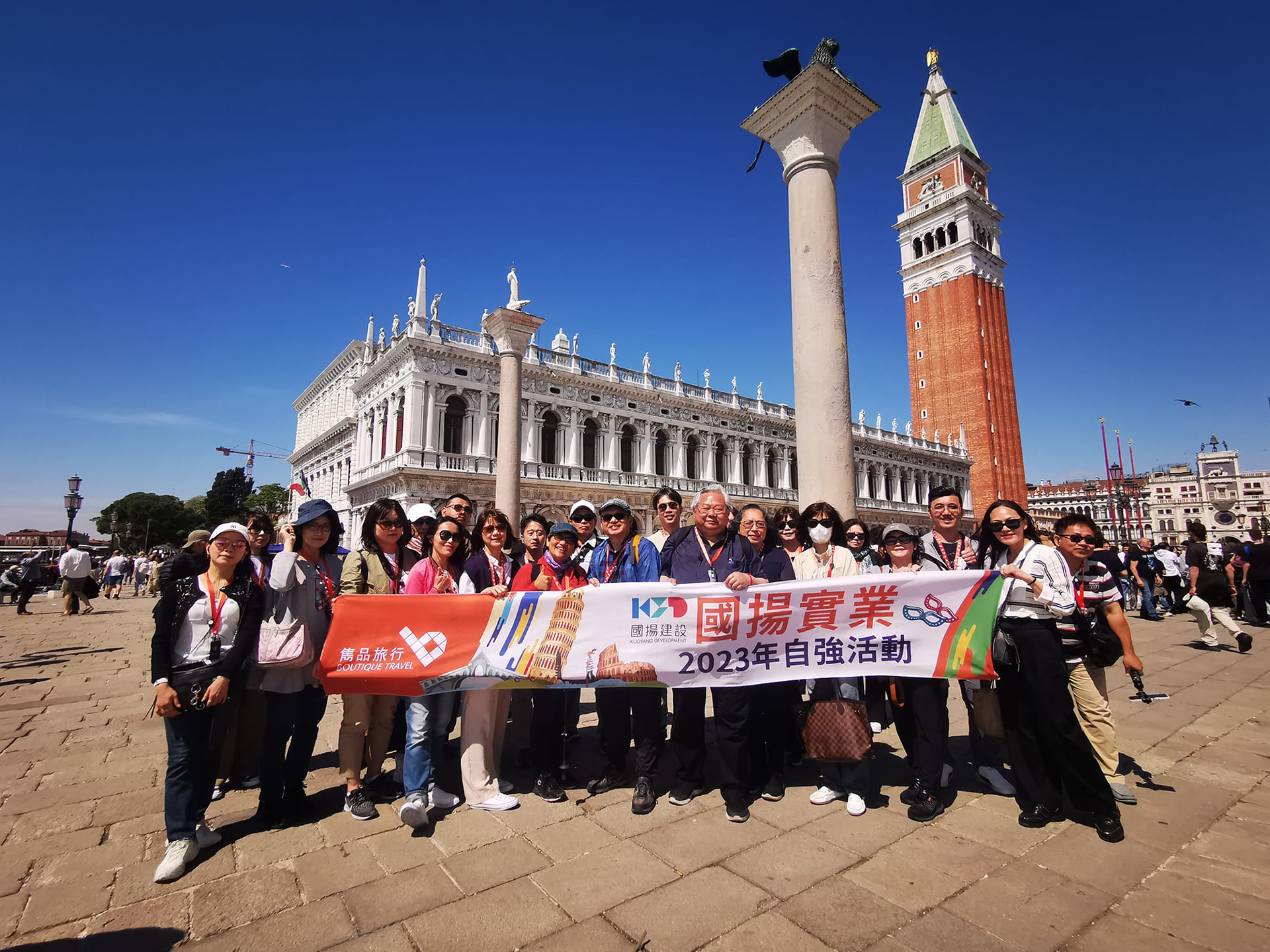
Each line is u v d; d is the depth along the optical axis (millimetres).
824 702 4949
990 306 67000
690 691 5207
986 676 4828
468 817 4965
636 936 3312
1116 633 5207
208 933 3422
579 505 6379
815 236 8844
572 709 6852
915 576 5121
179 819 4172
